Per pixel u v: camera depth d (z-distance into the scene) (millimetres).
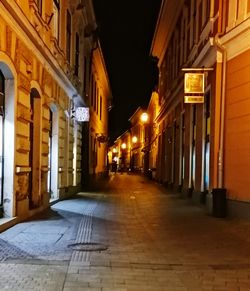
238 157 13109
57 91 16906
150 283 6246
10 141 10859
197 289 6016
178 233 10555
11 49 10516
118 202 18547
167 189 27891
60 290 5801
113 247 8727
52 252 8062
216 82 14195
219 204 13555
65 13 18453
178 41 24578
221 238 9898
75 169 22703
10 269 6777
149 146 48031
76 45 22562
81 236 9844
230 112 13617
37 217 12805
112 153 93125
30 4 12188
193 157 19656
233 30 13031
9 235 9664
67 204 16953
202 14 17312
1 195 10906
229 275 6742
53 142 17203
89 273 6676
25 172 12047
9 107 10836
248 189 12578
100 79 38781
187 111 20688
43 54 13750
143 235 10227
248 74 12766
